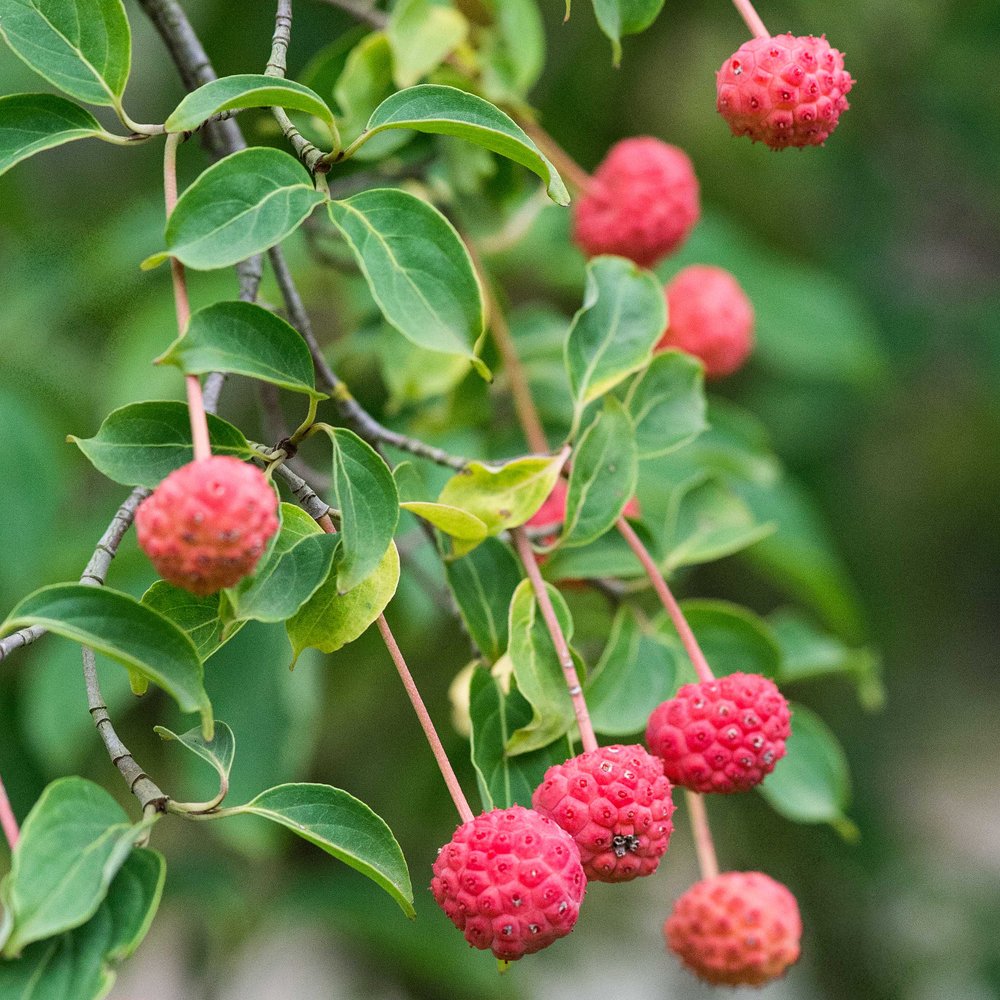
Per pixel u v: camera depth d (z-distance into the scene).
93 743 0.81
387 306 0.64
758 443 0.81
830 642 0.77
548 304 0.93
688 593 1.07
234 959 0.88
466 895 0.64
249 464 0.62
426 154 0.75
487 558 0.69
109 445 0.63
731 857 1.04
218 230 0.63
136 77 0.90
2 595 0.80
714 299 0.76
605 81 0.91
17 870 0.60
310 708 0.77
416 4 0.74
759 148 1.08
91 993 0.61
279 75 0.65
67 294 0.84
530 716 0.68
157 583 0.64
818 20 1.06
